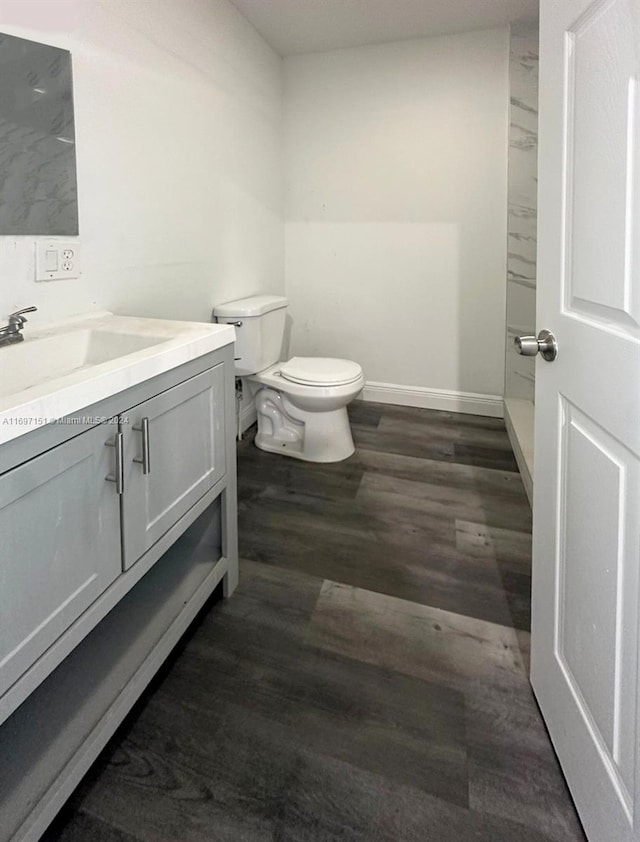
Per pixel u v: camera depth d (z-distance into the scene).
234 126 2.59
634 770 0.75
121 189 1.76
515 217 2.99
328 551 1.85
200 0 2.19
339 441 2.63
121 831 0.96
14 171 1.36
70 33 1.50
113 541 1.06
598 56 0.81
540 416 1.15
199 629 1.48
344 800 1.02
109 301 1.75
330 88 3.16
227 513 1.57
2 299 1.36
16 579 0.82
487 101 2.92
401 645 1.42
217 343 1.42
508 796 1.02
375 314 3.41
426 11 2.62
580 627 0.95
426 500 2.21
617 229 0.77
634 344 0.73
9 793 0.91
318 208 3.36
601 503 0.86
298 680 1.30
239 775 1.07
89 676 1.15
